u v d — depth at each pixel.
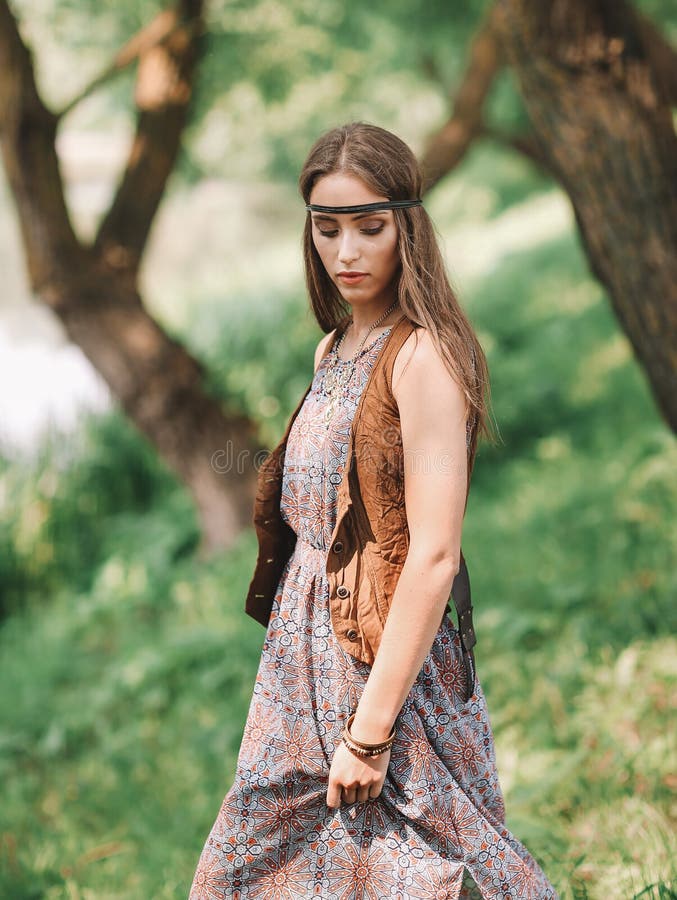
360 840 1.95
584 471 6.50
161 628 6.29
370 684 1.83
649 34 5.13
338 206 1.85
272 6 7.58
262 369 8.70
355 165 1.83
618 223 3.33
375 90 12.71
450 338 1.84
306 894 1.98
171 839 3.70
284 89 8.12
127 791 4.21
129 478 8.59
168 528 7.88
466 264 15.80
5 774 4.79
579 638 4.08
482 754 2.05
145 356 7.18
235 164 13.00
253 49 7.63
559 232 15.97
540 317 11.27
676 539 4.84
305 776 1.98
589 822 2.95
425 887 1.89
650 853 2.67
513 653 4.16
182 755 4.41
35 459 8.32
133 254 7.27
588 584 4.63
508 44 3.34
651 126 3.25
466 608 2.04
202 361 8.06
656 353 3.44
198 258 21.92
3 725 5.41
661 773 3.09
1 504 8.00
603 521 5.36
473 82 8.42
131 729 4.81
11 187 6.89
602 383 8.55
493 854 1.95
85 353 7.25
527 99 3.40
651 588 4.34
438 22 9.45
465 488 1.83
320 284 2.18
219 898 2.03
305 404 2.05
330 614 1.92
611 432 7.34
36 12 7.70
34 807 4.36
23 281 18.94
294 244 18.50
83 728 5.07
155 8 7.75
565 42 3.22
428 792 1.91
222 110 8.61
